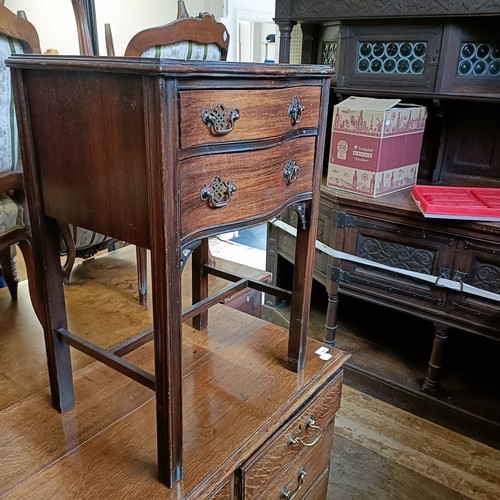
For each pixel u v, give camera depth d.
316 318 2.27
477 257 1.50
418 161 1.86
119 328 1.50
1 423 0.97
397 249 1.66
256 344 1.26
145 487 0.82
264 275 1.99
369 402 1.83
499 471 1.52
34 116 0.81
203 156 0.72
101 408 1.02
